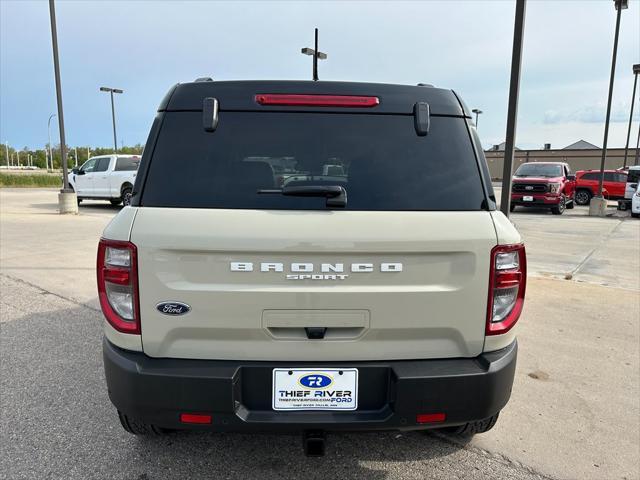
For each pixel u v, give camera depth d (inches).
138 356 85.1
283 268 82.4
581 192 990.4
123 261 83.4
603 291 265.1
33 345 173.2
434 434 120.1
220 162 88.7
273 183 88.4
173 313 83.1
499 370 86.4
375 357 86.1
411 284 84.5
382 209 86.1
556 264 352.2
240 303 82.7
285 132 91.0
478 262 85.0
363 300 83.6
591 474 105.3
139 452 110.3
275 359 85.0
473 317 86.4
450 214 86.0
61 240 411.2
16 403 131.4
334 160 90.5
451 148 92.0
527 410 132.6
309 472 104.6
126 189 708.0
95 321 200.7
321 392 84.9
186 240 81.4
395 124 92.4
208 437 116.8
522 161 2549.2
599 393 142.9
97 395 136.5
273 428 83.8
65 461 106.4
